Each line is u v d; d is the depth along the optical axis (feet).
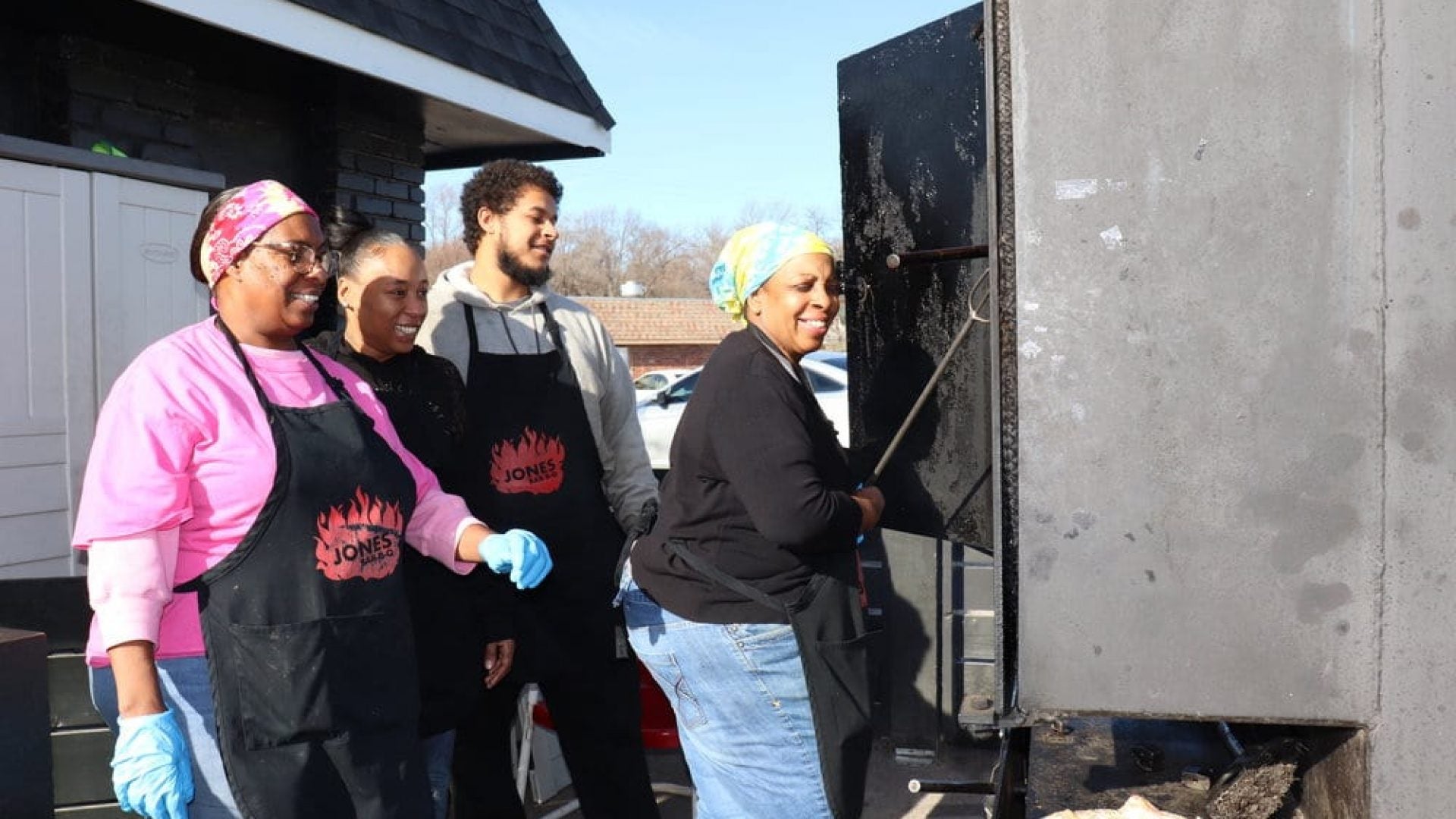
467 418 8.69
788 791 6.83
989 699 11.59
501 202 8.91
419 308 8.09
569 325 9.37
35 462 12.39
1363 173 4.48
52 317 12.58
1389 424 4.50
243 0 12.73
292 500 5.87
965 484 7.74
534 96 17.87
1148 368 4.69
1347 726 4.71
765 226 6.89
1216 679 4.70
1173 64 4.61
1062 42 4.70
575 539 8.95
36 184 12.41
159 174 13.70
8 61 12.89
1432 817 4.53
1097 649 4.79
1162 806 5.96
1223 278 4.61
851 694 6.79
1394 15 4.43
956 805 12.48
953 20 7.55
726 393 6.69
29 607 8.20
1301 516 4.59
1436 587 4.49
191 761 5.81
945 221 7.77
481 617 8.52
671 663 6.98
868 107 8.50
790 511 6.40
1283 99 4.53
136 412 5.64
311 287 6.17
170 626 5.81
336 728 5.91
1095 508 4.76
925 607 13.84
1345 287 4.52
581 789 9.35
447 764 8.52
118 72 13.60
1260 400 4.60
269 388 6.12
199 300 14.53
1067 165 4.72
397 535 6.39
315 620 5.87
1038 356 4.78
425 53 15.49
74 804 8.23
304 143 16.94
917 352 8.18
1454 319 4.43
